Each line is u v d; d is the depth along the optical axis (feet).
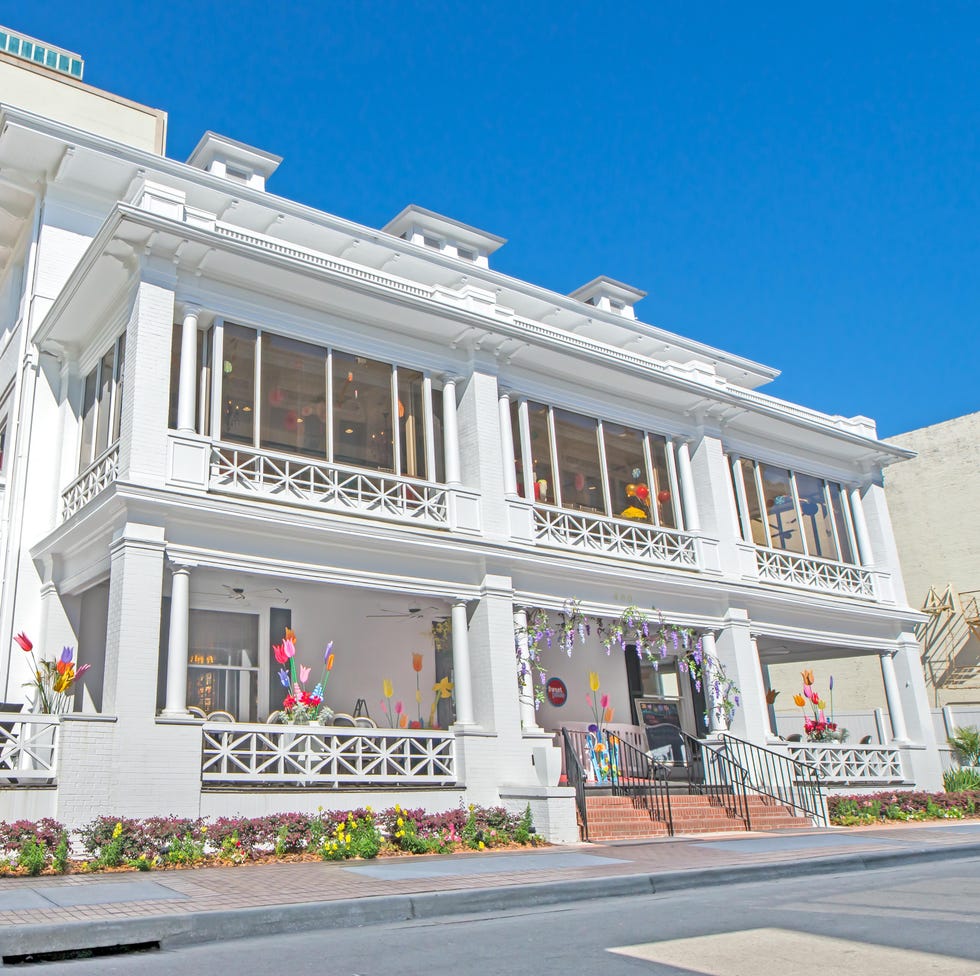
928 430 110.22
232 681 53.47
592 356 60.70
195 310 48.19
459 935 24.93
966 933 23.34
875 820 61.41
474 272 73.41
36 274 57.11
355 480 52.85
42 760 39.27
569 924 26.27
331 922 26.76
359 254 70.13
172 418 48.88
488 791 49.49
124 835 37.01
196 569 46.57
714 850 42.42
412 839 42.34
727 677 63.93
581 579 58.29
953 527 105.91
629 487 64.54
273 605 55.93
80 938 23.34
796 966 20.13
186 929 24.75
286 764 50.01
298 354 52.01
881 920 25.49
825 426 73.92
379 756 47.42
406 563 51.47
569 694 66.54
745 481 72.02
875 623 75.10
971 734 83.46
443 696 59.06
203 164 73.00
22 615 50.88
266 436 50.19
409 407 55.98
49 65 75.31
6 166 58.70
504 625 53.31
